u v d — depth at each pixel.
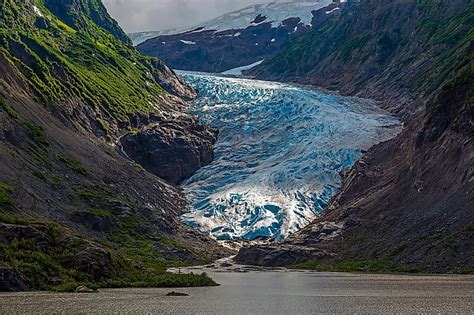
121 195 123.81
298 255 109.06
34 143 115.94
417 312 46.03
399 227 103.88
